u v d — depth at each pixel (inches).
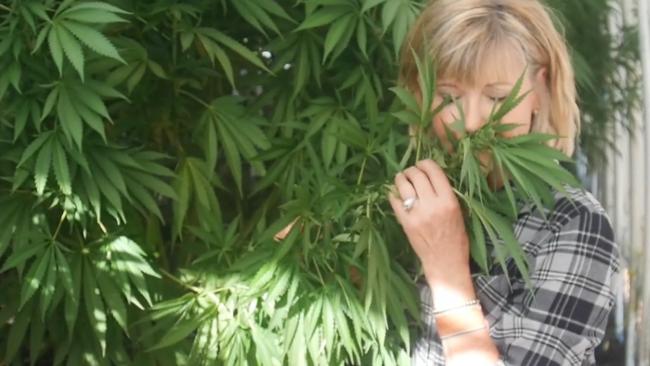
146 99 62.7
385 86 65.1
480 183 47.3
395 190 48.1
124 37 59.2
